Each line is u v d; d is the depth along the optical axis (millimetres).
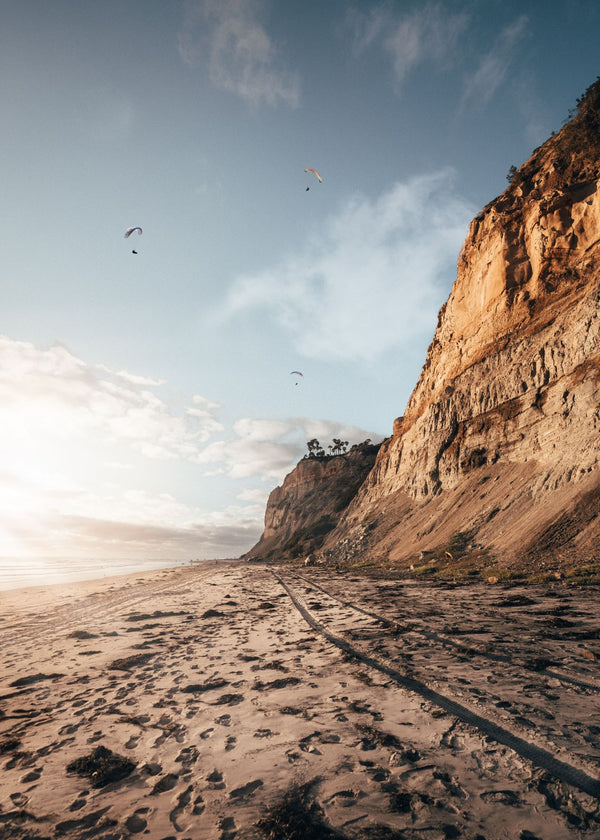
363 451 116438
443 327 51031
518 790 3195
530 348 33250
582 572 15141
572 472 23000
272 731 4676
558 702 4730
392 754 3918
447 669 6203
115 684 6871
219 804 3338
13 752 4539
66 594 22656
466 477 36062
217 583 28062
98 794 3629
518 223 39281
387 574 26641
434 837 2734
